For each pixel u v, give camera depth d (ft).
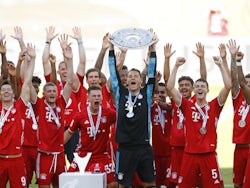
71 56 80.43
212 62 162.30
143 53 162.61
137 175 82.48
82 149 79.15
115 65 75.97
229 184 96.89
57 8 193.88
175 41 163.12
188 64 162.50
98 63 89.30
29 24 192.44
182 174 78.59
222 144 135.13
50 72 87.45
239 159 81.51
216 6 199.82
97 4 195.93
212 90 158.40
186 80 84.12
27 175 82.48
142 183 82.17
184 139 83.15
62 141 80.43
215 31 199.11
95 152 78.74
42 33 192.54
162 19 199.82
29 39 188.34
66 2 193.67
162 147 86.22
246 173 76.59
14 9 192.85
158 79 86.02
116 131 74.79
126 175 74.54
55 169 79.71
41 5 193.47
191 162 77.97
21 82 84.23
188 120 78.28
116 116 75.61
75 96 88.38
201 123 77.87
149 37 75.87
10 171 74.59
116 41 75.66
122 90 75.31
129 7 197.06
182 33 199.11
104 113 78.89
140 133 74.23
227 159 122.52
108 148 84.74
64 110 82.64
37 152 80.33
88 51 163.53
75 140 90.53
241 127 80.84
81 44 88.33
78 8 194.18
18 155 74.95
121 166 74.64
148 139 74.84
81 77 88.22
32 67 76.59
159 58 161.68
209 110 78.18
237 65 79.36
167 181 85.87
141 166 74.84
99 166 77.46
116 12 196.75
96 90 78.69
